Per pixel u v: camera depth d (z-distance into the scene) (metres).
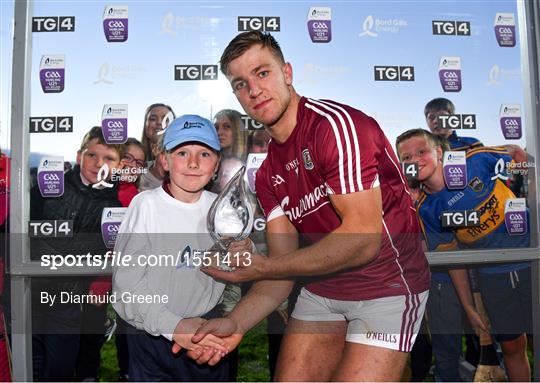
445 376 1.74
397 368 1.61
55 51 1.56
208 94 1.56
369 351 1.61
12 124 1.55
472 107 1.64
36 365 1.61
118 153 1.56
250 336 1.62
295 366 1.65
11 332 1.58
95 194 1.56
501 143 1.65
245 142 1.56
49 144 1.56
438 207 1.63
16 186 1.56
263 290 1.60
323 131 1.49
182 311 1.58
